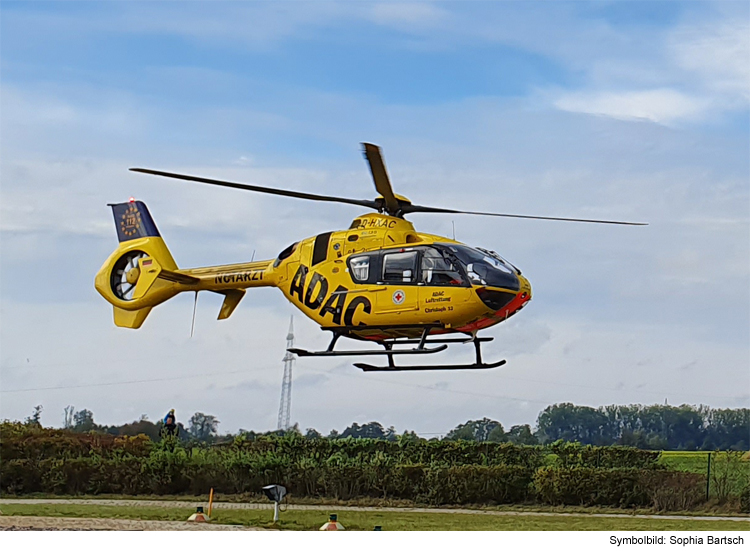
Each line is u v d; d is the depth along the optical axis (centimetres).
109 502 3002
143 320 3303
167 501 3088
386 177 2473
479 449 3394
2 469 3259
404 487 3216
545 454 3381
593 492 3078
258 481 3297
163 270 3133
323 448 3478
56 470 3269
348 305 2550
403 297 2464
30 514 2469
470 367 2530
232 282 2942
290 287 2714
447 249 2448
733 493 3028
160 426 3750
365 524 2458
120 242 3378
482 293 2377
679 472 3102
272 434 3616
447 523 2530
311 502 3153
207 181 2497
